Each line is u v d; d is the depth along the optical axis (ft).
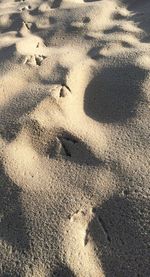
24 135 1.35
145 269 1.01
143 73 1.52
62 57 1.74
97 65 1.65
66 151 1.31
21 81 1.63
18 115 1.40
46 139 1.34
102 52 1.73
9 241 1.11
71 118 1.41
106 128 1.37
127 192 1.16
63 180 1.23
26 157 1.30
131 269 1.02
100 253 1.06
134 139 1.30
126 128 1.35
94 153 1.28
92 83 1.57
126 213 1.11
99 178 1.21
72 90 1.53
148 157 1.24
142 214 1.10
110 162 1.24
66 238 1.09
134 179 1.19
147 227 1.07
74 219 1.12
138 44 1.76
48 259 1.06
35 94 1.49
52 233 1.10
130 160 1.24
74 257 1.05
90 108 1.47
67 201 1.17
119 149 1.28
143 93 1.44
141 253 1.04
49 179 1.23
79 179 1.22
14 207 1.18
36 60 1.75
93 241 1.08
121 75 1.55
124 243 1.06
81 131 1.36
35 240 1.09
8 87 1.59
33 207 1.17
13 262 1.07
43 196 1.19
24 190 1.21
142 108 1.40
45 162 1.29
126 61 1.61
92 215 1.13
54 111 1.42
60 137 1.35
